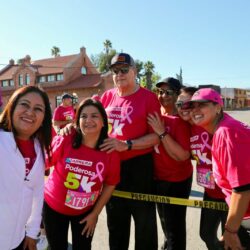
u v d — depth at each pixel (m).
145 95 3.42
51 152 3.04
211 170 3.16
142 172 3.43
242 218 2.36
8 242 2.38
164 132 3.31
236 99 84.19
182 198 3.60
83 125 2.97
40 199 2.70
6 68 57.25
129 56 3.43
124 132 3.38
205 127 2.85
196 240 4.50
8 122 2.46
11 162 2.33
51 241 3.14
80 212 3.12
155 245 3.50
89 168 3.01
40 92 2.55
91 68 52.31
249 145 2.36
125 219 3.57
